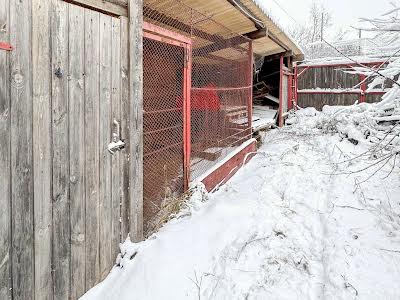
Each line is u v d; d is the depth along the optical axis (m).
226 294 2.32
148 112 3.19
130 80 2.57
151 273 2.44
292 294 2.35
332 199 4.20
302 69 14.46
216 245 2.89
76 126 2.11
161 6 3.99
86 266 2.27
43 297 1.92
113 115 2.46
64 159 2.03
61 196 2.02
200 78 4.71
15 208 1.73
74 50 2.06
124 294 2.28
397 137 4.46
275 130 10.66
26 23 1.72
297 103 14.69
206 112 4.68
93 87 2.24
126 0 2.51
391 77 3.56
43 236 1.91
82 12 2.11
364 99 13.23
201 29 5.12
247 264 2.66
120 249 2.62
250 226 3.31
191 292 2.34
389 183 4.77
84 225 2.23
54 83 1.92
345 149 7.03
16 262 1.75
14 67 1.67
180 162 3.79
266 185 4.71
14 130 1.70
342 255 2.79
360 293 2.31
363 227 3.36
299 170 5.63
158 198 3.40
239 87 6.13
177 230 3.04
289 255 2.83
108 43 2.36
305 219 3.65
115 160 2.51
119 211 2.59
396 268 2.62
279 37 7.97
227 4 4.45
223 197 4.09
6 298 1.69
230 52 5.96
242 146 6.16
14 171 1.71
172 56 3.61
